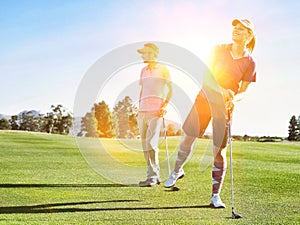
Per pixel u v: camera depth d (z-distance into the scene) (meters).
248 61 4.80
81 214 4.09
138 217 4.04
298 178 6.74
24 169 6.88
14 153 8.88
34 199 4.71
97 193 5.09
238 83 4.85
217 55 4.86
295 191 5.66
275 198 5.17
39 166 7.23
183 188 5.49
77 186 5.51
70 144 10.84
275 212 4.43
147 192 5.18
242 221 4.02
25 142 11.00
